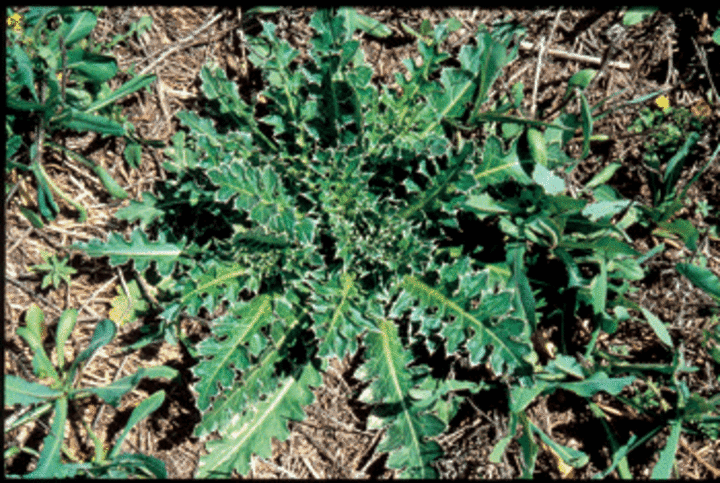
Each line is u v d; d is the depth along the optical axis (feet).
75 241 3.66
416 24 3.85
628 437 3.83
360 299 3.61
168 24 3.84
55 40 3.64
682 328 3.83
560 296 3.77
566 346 3.77
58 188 3.79
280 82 3.64
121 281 3.81
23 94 3.75
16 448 3.65
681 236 3.80
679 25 3.84
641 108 3.85
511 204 3.61
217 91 3.65
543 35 3.87
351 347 3.56
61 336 3.67
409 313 3.77
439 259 3.69
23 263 3.80
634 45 3.88
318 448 3.88
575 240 3.71
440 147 3.54
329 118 3.61
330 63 3.49
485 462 3.83
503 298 3.48
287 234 3.51
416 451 3.60
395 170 3.71
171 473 3.84
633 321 3.86
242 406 3.57
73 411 3.80
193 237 3.72
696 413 3.63
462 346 3.74
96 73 3.65
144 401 3.59
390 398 3.61
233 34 3.84
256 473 3.86
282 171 3.63
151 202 3.66
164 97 3.86
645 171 3.84
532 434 3.71
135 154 3.78
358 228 3.67
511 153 3.60
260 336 3.59
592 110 3.70
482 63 3.57
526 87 3.88
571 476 3.79
